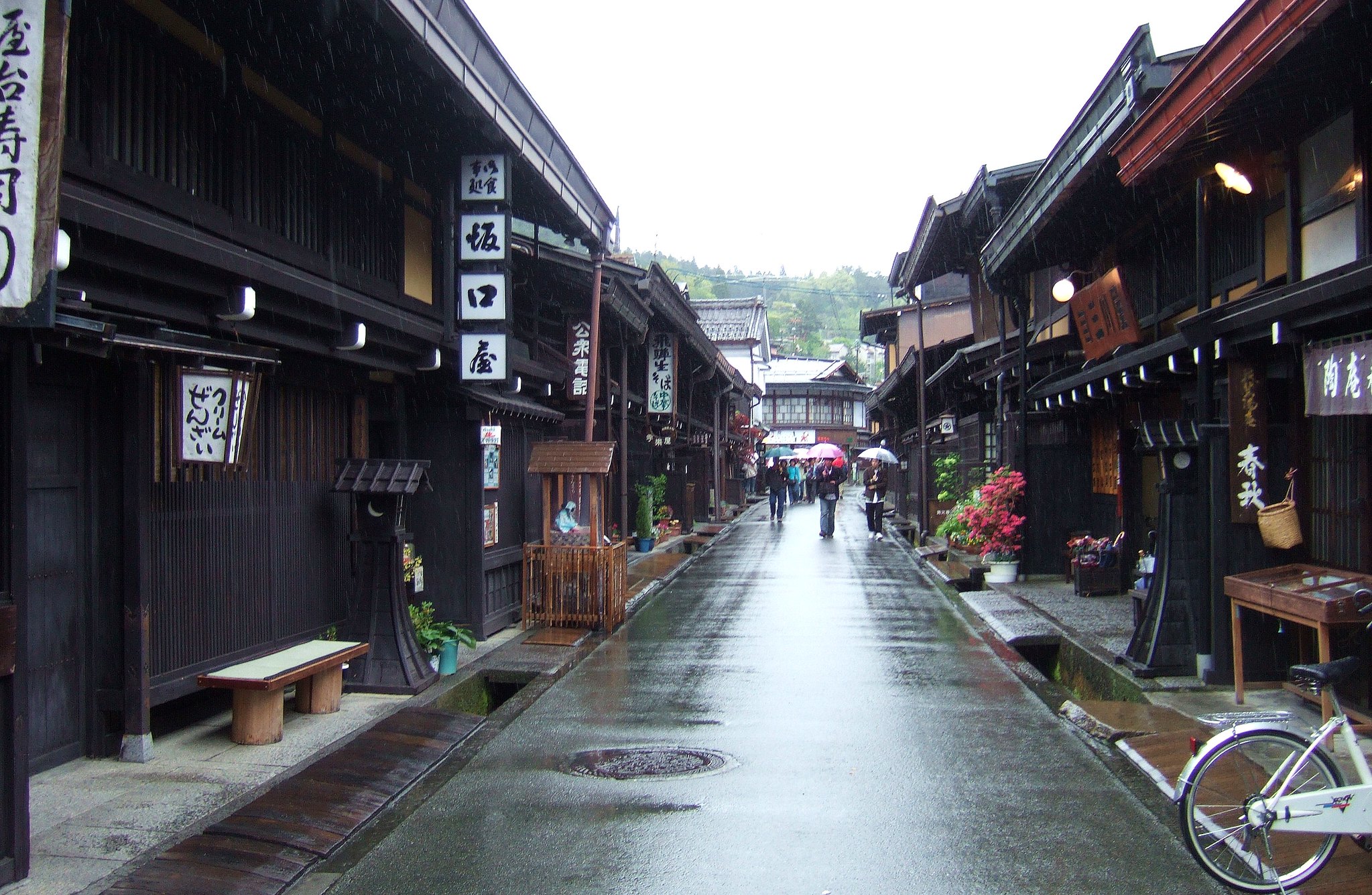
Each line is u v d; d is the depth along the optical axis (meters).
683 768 6.69
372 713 7.84
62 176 5.21
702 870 4.92
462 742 7.36
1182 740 6.70
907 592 16.19
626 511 19.92
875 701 8.66
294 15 6.77
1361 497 7.01
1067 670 10.41
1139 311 13.23
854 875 4.82
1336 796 4.47
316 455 8.92
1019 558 15.92
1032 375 17.03
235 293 6.44
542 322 17.23
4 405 4.58
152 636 6.71
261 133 7.29
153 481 6.65
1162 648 8.45
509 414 11.90
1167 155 7.73
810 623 13.02
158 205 5.98
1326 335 6.95
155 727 7.06
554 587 12.11
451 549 10.98
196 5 6.36
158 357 6.42
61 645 6.33
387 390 10.46
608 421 18.70
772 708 8.42
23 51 4.03
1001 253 14.44
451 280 10.66
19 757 4.65
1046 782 6.26
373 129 9.02
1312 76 7.02
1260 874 4.55
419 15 6.58
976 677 9.60
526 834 5.46
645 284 18.14
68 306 4.82
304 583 8.68
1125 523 13.73
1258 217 9.45
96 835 5.24
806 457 47.56
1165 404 12.18
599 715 8.22
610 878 4.83
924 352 26.19
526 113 9.41
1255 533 8.07
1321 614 6.33
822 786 6.27
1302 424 7.90
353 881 4.84
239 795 5.90
